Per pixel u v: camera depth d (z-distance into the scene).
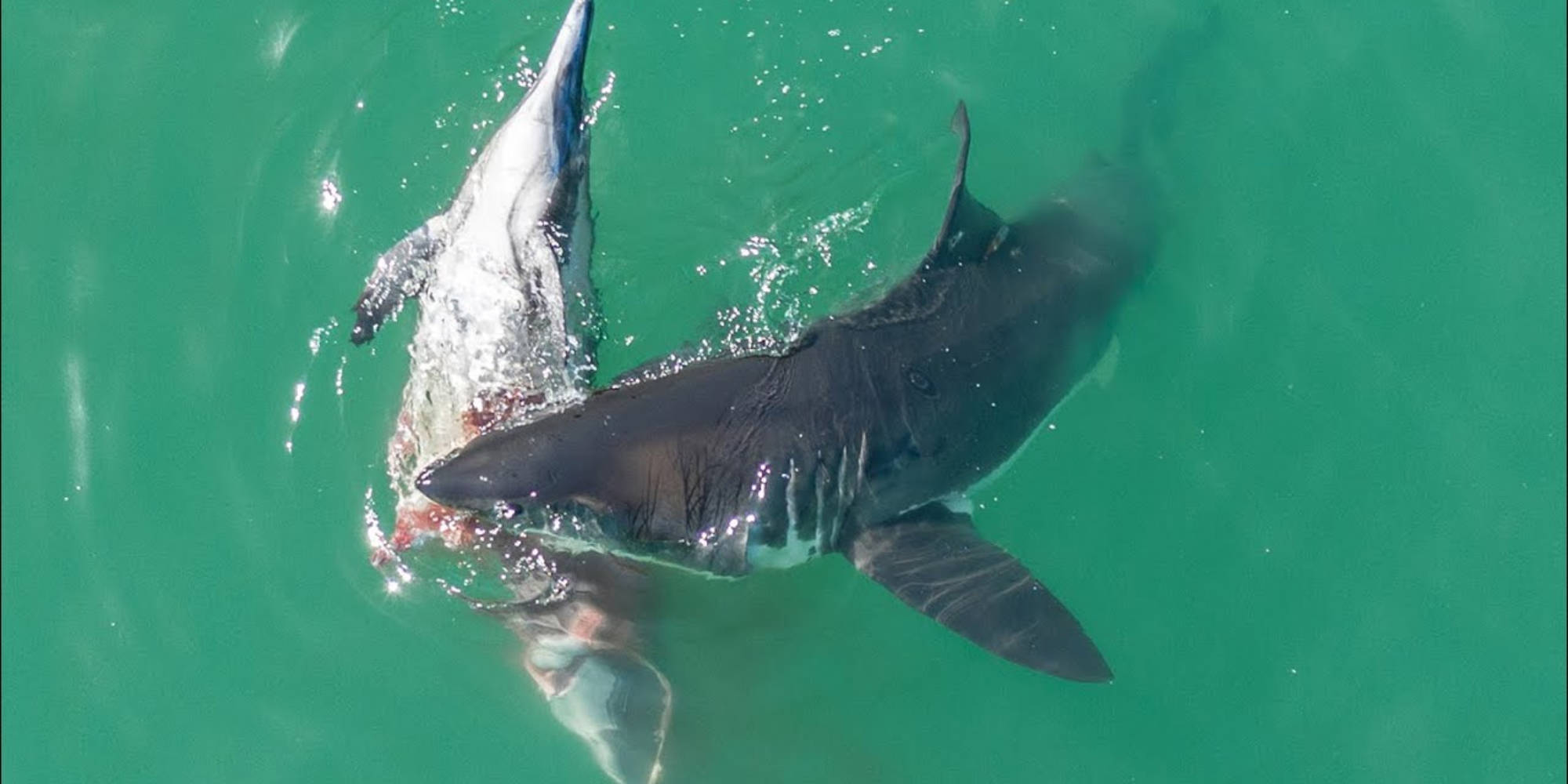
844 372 11.34
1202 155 13.70
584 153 12.42
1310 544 12.30
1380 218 13.54
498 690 11.42
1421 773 11.56
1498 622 12.05
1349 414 12.74
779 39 13.96
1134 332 12.91
